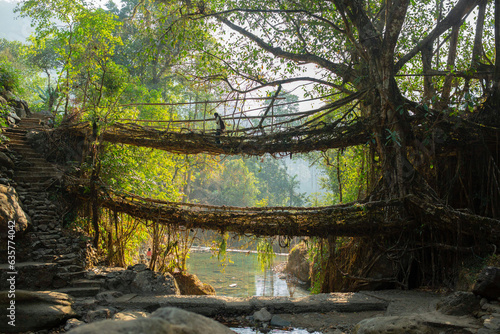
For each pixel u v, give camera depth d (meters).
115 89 18.69
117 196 12.40
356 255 12.79
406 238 12.03
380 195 12.07
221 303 9.03
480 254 10.48
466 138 11.91
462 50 15.77
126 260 14.76
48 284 9.59
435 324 6.11
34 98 33.62
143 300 9.12
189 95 32.97
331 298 9.74
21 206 11.28
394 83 11.56
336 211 11.31
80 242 11.37
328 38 15.86
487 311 6.30
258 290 17.97
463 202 12.74
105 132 14.02
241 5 15.82
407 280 11.56
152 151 17.58
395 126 11.55
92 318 7.98
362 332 6.41
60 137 14.70
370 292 10.60
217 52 16.28
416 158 12.84
